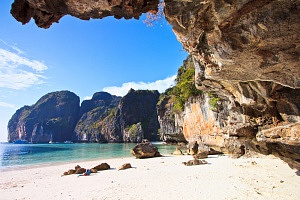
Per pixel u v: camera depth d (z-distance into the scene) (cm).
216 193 1055
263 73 590
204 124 3125
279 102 795
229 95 1026
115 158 3200
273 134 838
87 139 14775
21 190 1376
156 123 11012
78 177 1734
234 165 1752
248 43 483
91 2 405
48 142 16700
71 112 18938
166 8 495
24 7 390
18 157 4175
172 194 1088
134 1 423
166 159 2653
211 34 526
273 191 1013
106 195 1143
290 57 489
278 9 400
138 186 1295
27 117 18288
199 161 1995
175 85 4991
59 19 448
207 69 726
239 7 424
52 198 1159
